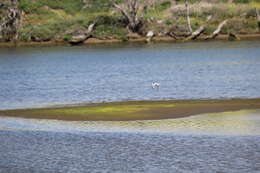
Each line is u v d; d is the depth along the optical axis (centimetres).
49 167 4203
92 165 4234
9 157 4459
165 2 19425
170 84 8488
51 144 4803
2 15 17712
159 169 4116
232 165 4166
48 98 7419
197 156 4381
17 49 16088
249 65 10706
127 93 7662
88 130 5269
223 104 6438
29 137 5050
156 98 7119
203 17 18438
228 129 5162
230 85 8144
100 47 16050
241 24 17838
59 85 8731
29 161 4347
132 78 9425
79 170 4128
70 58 13350
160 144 4722
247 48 14112
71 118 5841
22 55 14338
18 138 5022
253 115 5753
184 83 8550
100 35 17550
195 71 10112
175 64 11438
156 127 5325
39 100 7256
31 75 10269
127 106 6469
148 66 11269
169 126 5347
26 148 4697
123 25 17988
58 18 18538
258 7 18962
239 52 13262
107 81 9094
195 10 18612
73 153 4538
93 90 8062
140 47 15675
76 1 19612
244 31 17688
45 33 17488
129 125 5434
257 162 4222
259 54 12662
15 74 10500
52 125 5525
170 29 17538
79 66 11631
